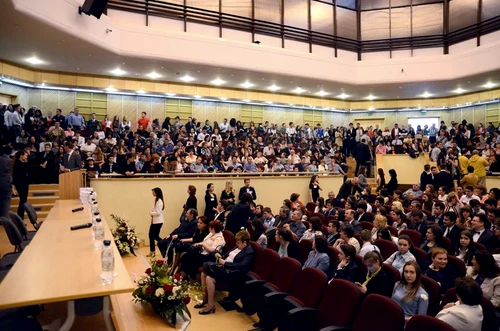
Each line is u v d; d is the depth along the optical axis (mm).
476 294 2957
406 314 3484
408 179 14430
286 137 16500
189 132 14852
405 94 18766
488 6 14633
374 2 17047
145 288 3850
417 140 15133
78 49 11539
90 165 9125
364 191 9562
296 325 3652
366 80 16266
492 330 3180
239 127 16469
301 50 15742
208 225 6410
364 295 3754
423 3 16438
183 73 14602
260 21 14836
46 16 9414
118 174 8602
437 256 4234
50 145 10492
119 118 16000
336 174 11969
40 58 12586
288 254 5434
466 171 11266
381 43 16812
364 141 15812
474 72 14477
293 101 18906
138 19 12797
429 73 15594
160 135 13992
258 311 4547
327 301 3664
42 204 9453
